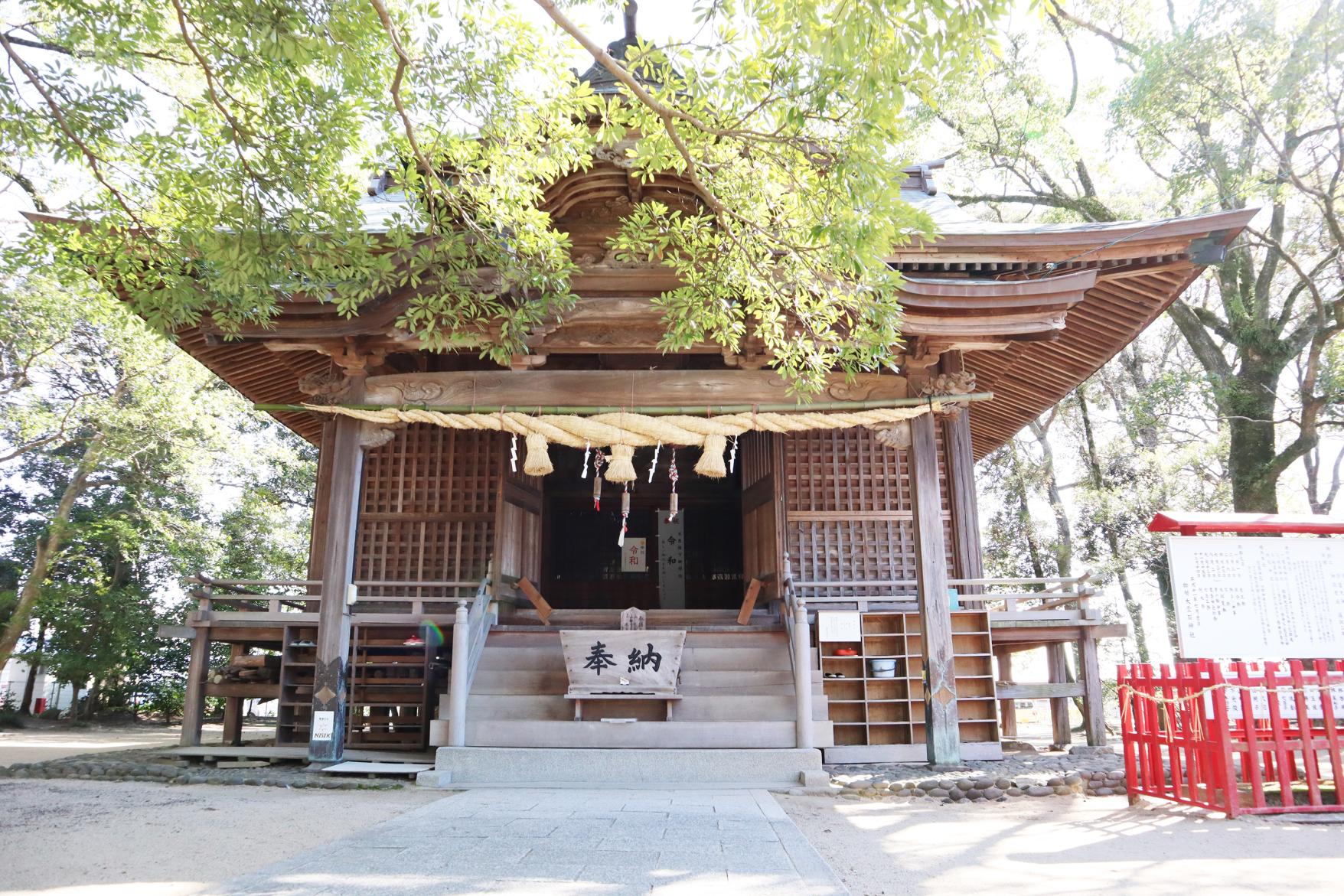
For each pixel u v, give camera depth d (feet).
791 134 17.99
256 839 16.66
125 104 18.93
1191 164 52.85
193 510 74.33
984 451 53.01
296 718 32.58
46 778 26.81
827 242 19.61
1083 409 67.05
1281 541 22.93
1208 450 57.47
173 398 54.08
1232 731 20.15
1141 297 29.71
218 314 22.94
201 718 32.60
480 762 25.03
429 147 20.76
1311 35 43.75
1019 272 27.55
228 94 18.75
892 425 28.02
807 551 35.45
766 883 12.76
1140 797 22.08
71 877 13.37
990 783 23.12
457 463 36.14
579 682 27.02
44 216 22.21
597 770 24.82
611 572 53.06
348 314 24.95
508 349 24.35
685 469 51.90
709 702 27.32
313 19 16.44
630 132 25.77
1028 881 13.74
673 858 14.53
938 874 14.32
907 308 26.55
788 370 23.15
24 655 68.18
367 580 35.17
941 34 13.88
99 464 64.49
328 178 20.22
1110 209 61.46
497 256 22.25
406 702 33.12
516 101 19.98
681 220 26.99
